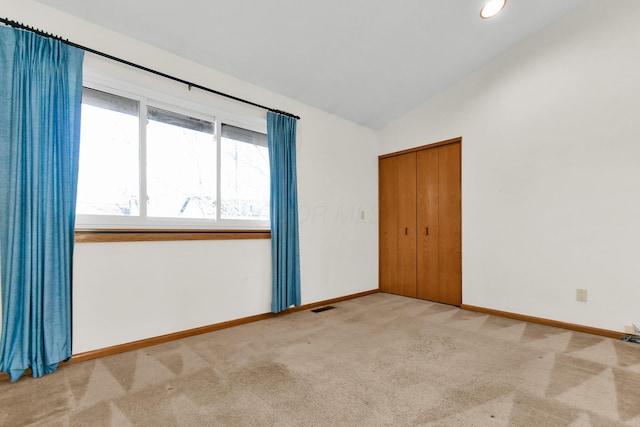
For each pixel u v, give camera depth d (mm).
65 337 1814
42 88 1759
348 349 2145
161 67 2303
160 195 2400
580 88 2572
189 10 2002
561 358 1989
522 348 2160
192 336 2398
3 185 1650
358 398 1516
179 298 2365
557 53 2695
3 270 1646
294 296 3078
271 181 2885
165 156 2434
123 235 2086
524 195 2879
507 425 1304
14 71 1688
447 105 3484
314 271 3379
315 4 2121
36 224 1705
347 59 2756
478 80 3223
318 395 1542
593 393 1555
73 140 1866
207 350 2117
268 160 3072
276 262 2895
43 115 1757
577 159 2582
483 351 2109
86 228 1968
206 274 2518
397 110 3803
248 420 1338
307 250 3312
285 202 2994
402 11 2332
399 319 2885
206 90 2521
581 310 2543
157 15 2008
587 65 2539
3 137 1654
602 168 2459
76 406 1435
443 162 3545
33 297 1689
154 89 2277
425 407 1439
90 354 1950
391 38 2598
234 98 2689
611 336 2375
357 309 3262
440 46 2803
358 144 3959
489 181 3127
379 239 4203
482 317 2961
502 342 2281
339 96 3303
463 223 3330
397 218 4008
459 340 2324
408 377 1734
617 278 2383
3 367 1624
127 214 2225
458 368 1848
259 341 2297
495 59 3090
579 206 2568
